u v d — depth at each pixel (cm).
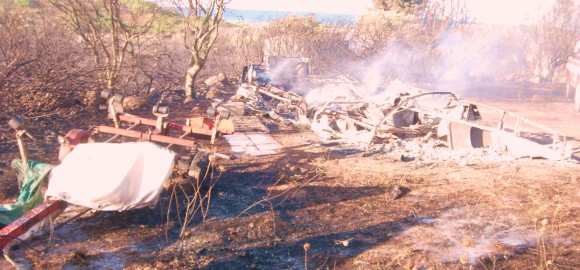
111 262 452
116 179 475
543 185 702
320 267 454
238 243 499
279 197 641
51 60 994
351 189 682
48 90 982
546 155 837
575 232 542
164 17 1434
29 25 1095
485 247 503
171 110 1198
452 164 817
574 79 1769
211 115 656
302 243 507
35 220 434
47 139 832
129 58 1261
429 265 461
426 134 1008
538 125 872
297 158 841
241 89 1433
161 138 623
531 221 574
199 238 505
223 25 2331
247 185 684
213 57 1939
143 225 532
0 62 984
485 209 611
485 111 1502
